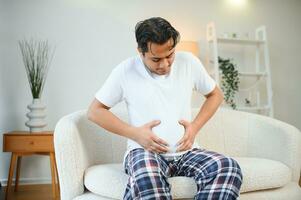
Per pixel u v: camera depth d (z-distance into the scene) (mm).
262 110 3135
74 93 2820
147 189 899
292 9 3373
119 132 1087
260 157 1483
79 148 1206
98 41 2885
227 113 1669
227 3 3221
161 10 3047
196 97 2906
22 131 2514
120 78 1143
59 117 2785
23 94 2717
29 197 2271
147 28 983
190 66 1190
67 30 2824
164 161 1057
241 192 1118
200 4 3150
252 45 3295
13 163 2332
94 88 2859
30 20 2754
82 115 1392
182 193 1014
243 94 3240
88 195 1157
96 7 2893
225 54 3232
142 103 1109
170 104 1111
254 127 1562
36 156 2742
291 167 1300
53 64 2785
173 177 1051
